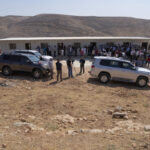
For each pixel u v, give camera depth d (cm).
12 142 545
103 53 2584
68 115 834
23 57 1553
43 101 1012
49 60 1655
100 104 1002
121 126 719
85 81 1502
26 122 744
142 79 1426
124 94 1216
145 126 699
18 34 8700
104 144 541
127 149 504
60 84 1388
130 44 3006
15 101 1009
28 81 1437
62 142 558
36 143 545
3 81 1385
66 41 2902
